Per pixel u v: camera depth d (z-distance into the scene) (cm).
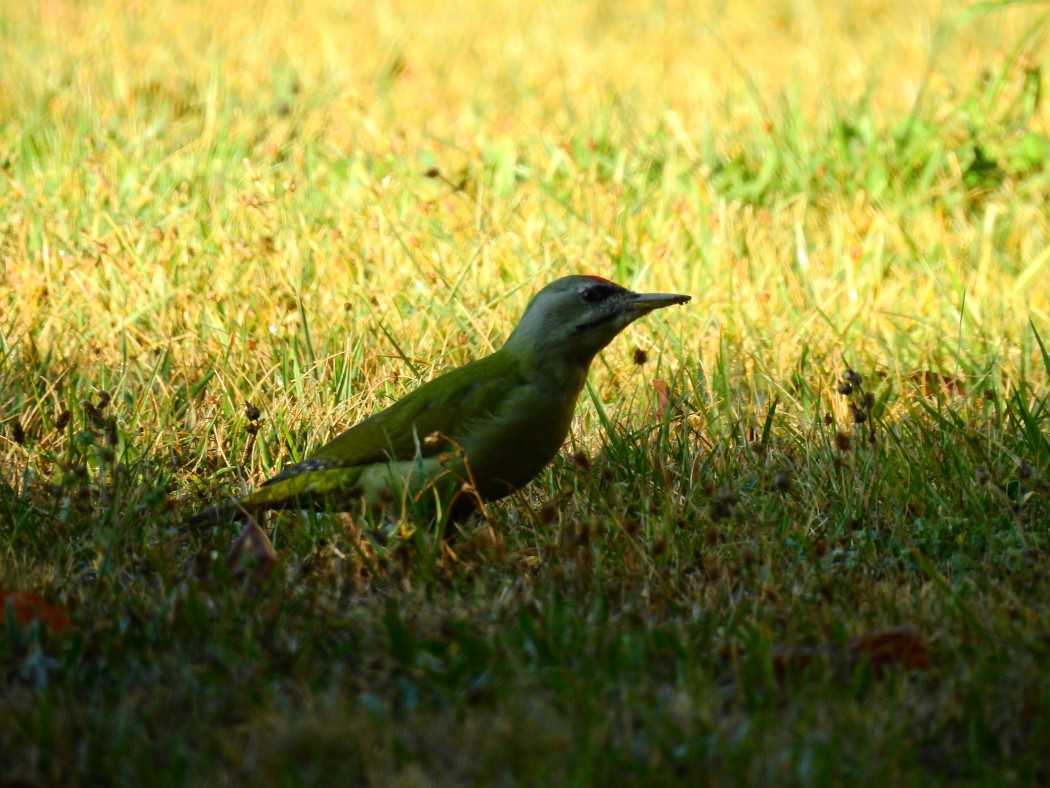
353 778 618
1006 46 2188
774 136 1616
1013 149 1597
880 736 639
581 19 2503
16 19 2242
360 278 1291
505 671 702
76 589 809
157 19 2322
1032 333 1228
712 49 2303
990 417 1054
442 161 1639
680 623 766
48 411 1077
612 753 625
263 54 2114
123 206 1420
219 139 1612
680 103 1941
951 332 1259
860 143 1634
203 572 806
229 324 1212
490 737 635
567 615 754
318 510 917
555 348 909
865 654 704
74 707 662
